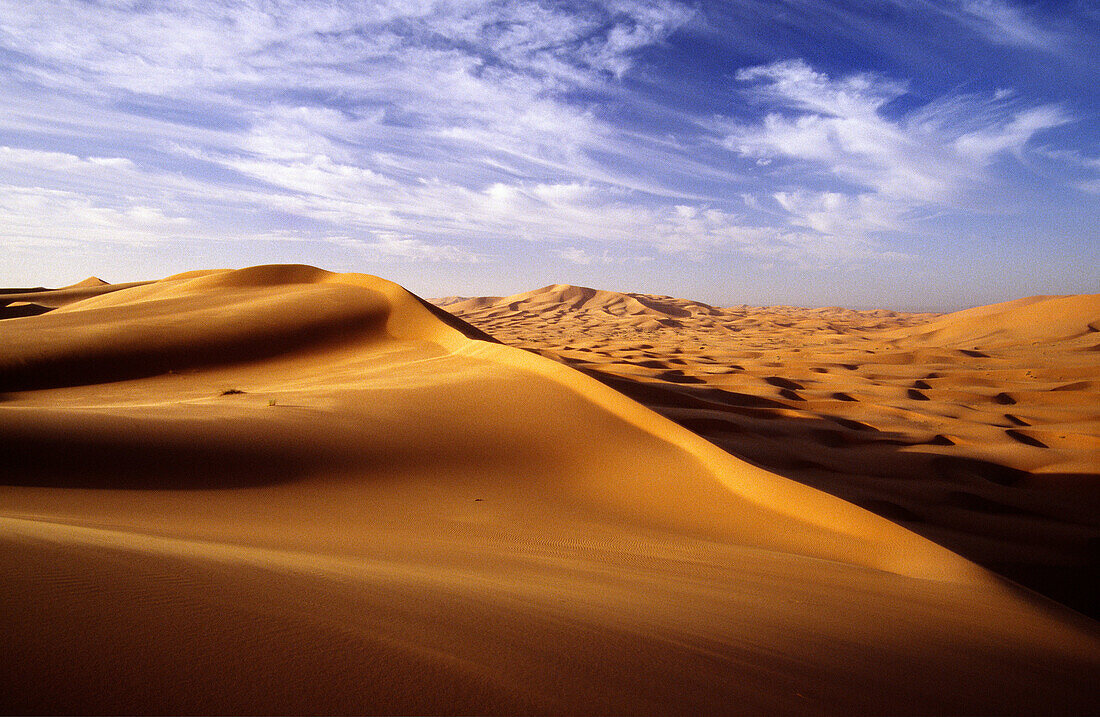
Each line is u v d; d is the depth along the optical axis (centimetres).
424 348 3775
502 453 1731
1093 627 766
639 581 670
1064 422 3903
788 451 2694
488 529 1043
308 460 1455
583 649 349
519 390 2392
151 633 260
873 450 2906
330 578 447
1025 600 833
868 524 1197
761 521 1282
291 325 4228
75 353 3422
